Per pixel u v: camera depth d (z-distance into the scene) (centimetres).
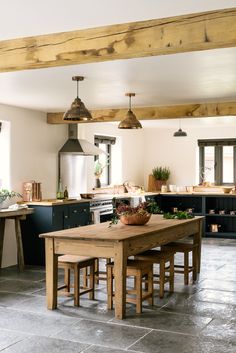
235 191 1073
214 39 330
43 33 380
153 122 1038
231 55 451
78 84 593
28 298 541
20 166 775
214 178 1166
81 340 404
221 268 710
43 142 830
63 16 339
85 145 884
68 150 860
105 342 399
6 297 547
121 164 1107
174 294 557
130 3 315
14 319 462
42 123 828
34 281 632
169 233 564
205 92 651
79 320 458
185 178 1178
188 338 408
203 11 331
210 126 1130
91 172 995
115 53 360
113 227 543
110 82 583
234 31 326
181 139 1180
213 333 421
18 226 707
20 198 771
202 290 577
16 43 393
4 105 743
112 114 802
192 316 470
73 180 901
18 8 325
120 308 461
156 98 699
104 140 1056
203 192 1107
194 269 630
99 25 360
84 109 563
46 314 478
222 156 1157
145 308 499
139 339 406
